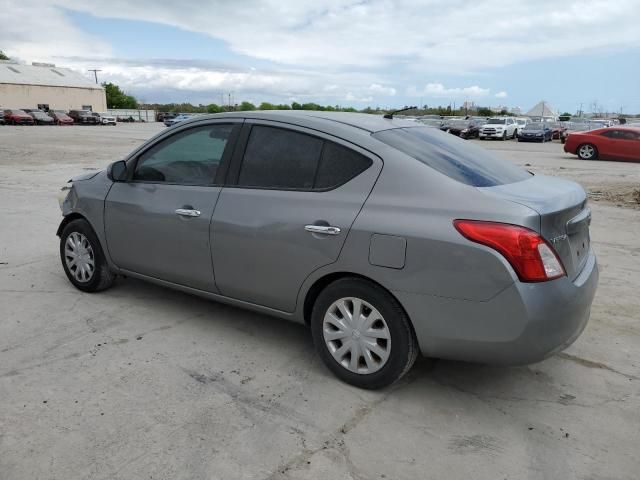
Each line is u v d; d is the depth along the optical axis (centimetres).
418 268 293
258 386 334
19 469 254
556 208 291
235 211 362
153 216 407
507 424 301
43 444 272
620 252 652
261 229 348
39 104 6700
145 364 358
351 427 294
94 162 1656
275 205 346
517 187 319
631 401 325
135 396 319
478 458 271
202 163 393
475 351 292
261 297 365
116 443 274
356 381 330
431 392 332
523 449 279
